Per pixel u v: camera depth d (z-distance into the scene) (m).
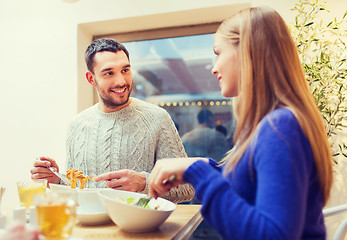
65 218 0.70
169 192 1.41
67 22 2.46
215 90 2.47
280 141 0.66
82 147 1.67
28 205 1.05
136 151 1.61
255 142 0.71
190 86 2.52
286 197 0.61
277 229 0.59
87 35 2.58
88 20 2.41
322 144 0.75
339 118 1.82
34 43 2.51
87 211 1.02
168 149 1.63
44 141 2.45
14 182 2.48
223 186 0.69
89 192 1.02
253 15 0.83
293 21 2.03
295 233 0.60
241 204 0.66
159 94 2.58
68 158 1.72
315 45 1.96
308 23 1.86
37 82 2.49
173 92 2.55
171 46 2.56
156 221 0.89
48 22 2.49
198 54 2.51
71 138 1.72
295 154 0.65
